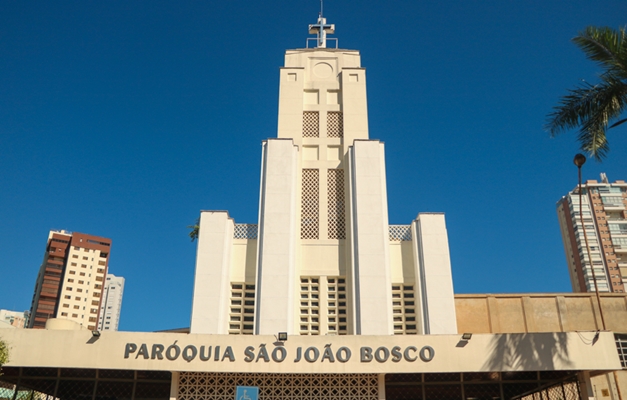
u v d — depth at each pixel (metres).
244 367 18.25
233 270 25.42
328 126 29.25
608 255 90.12
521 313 28.02
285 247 24.78
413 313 24.86
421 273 25.20
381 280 24.17
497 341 18.59
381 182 26.52
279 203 25.77
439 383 20.00
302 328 24.39
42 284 101.00
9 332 18.36
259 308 23.55
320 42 32.41
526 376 19.80
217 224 25.84
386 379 20.00
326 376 19.31
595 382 26.27
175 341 18.58
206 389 19.12
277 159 26.83
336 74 30.41
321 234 26.34
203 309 24.05
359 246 24.88
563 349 18.38
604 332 18.56
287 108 29.11
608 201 94.25
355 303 23.95
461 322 27.77
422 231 25.86
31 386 20.09
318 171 27.98
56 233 105.50
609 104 17.72
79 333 18.56
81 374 19.91
